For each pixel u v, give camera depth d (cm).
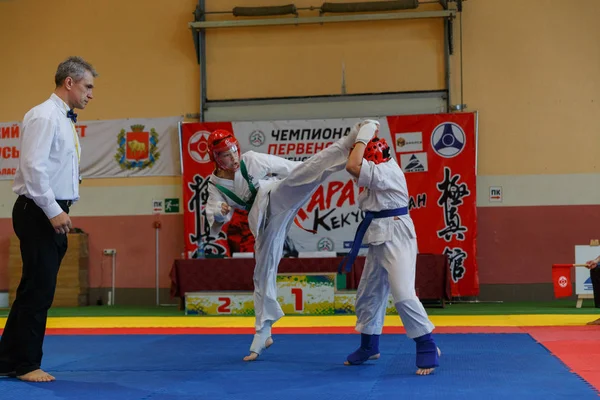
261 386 442
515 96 1206
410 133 1205
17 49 1333
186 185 1252
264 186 541
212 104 1267
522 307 1097
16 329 477
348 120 1226
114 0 1310
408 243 482
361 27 1241
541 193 1196
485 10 1215
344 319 920
